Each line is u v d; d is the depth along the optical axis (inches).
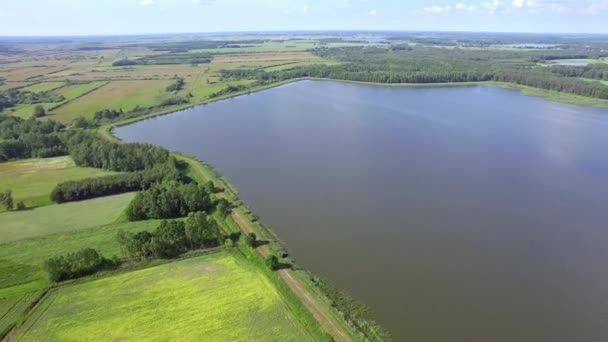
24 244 3634.4
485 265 3366.1
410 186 4975.4
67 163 5851.4
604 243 3713.1
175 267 3253.0
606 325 2741.1
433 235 3823.8
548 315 2815.0
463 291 3034.0
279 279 3073.3
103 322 2667.3
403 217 4180.6
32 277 3152.1
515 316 2792.8
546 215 4227.4
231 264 3284.9
